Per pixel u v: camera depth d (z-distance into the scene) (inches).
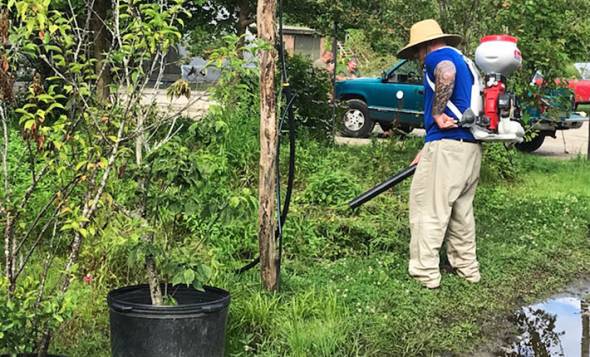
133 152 175.2
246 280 238.5
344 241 296.2
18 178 222.5
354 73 718.5
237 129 364.5
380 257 281.3
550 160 560.1
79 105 159.9
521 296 274.2
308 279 252.4
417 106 653.3
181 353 167.0
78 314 202.2
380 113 669.3
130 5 166.1
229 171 345.7
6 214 150.7
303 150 408.8
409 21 434.3
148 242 166.6
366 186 376.5
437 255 260.7
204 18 482.3
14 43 146.6
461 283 268.2
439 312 244.8
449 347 223.1
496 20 421.4
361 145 554.9
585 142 753.0
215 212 173.3
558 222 359.9
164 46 162.1
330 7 482.3
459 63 249.6
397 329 225.3
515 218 359.6
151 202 172.7
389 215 321.1
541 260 308.0
